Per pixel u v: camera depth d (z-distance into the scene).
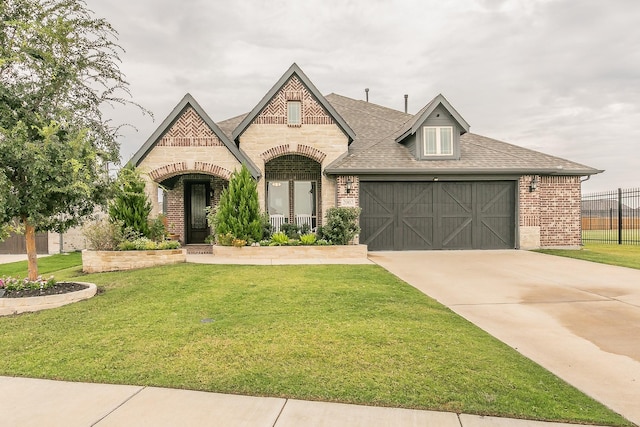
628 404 3.60
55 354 4.76
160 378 4.04
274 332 5.45
